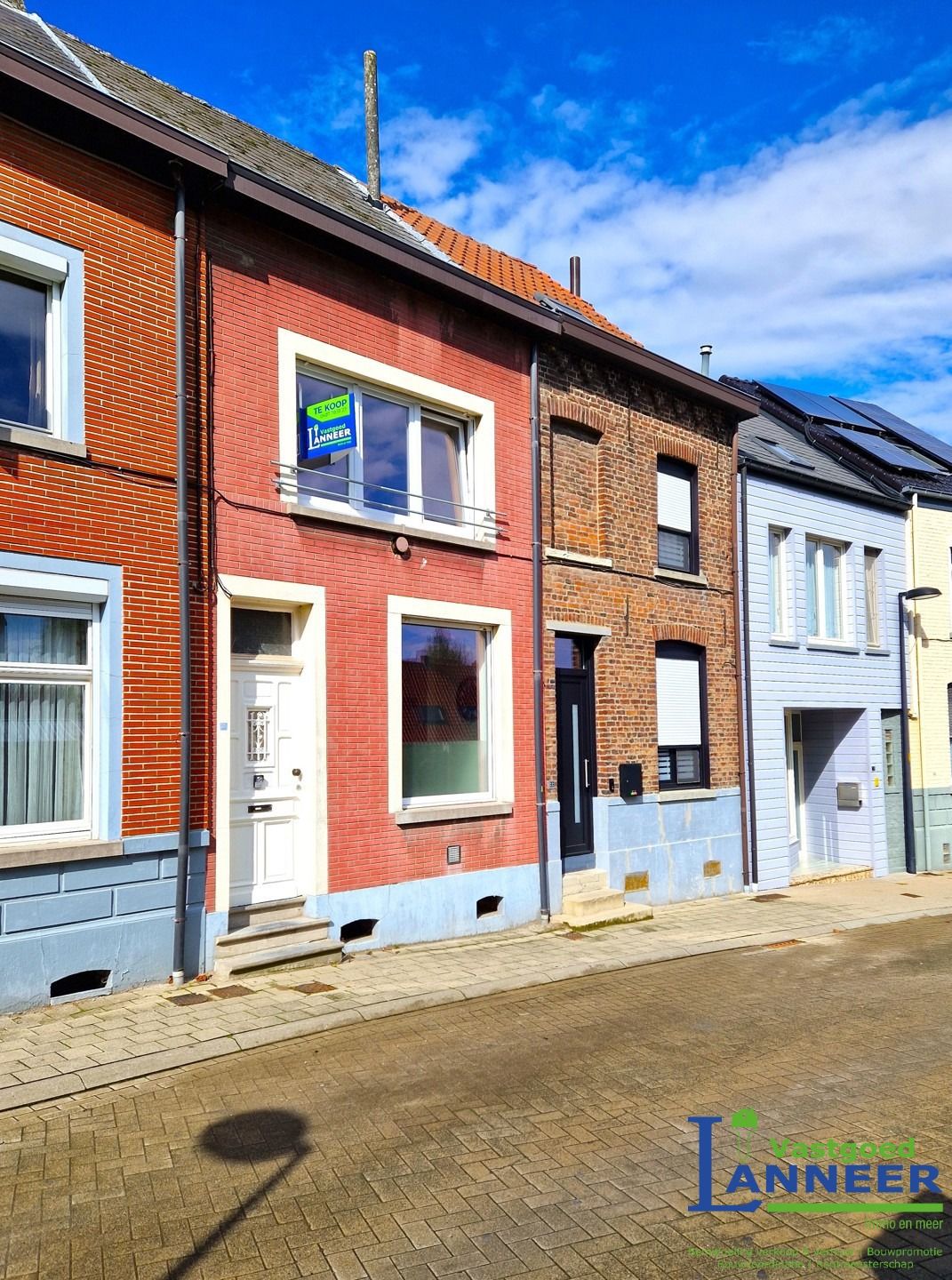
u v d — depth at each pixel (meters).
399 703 9.94
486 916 10.73
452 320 10.91
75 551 7.55
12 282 7.59
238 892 8.75
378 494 10.18
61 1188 4.66
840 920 12.52
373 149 12.94
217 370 8.67
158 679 8.01
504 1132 5.32
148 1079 6.14
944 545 19.55
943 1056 6.75
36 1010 7.17
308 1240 4.19
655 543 13.45
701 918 12.33
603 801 12.40
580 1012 7.87
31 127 7.54
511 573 11.31
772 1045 6.97
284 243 9.31
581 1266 3.98
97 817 7.68
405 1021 7.51
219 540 8.55
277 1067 6.40
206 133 10.67
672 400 13.99
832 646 16.77
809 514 16.64
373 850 9.57
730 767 14.48
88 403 7.73
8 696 7.35
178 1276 3.92
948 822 19.05
